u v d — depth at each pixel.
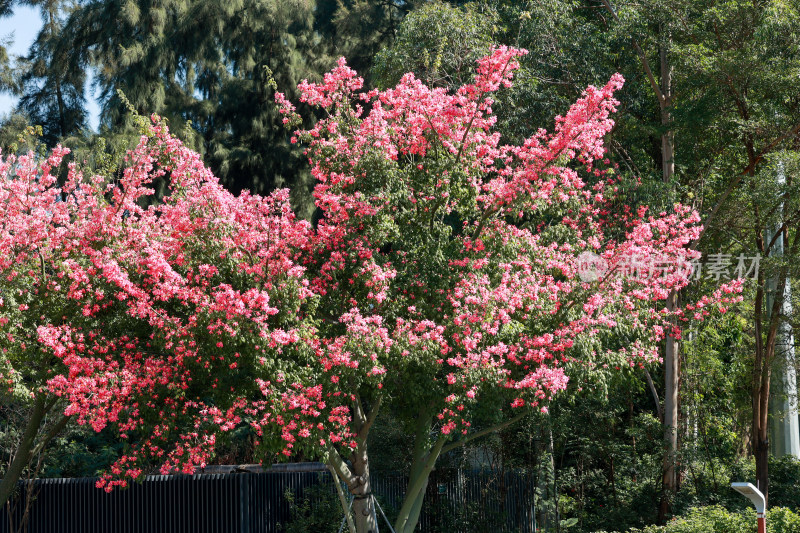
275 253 9.50
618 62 17.84
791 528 10.95
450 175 10.13
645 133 17.81
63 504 14.24
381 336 8.74
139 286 9.50
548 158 9.92
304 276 9.42
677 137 16.09
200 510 14.26
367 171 9.94
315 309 9.45
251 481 14.44
